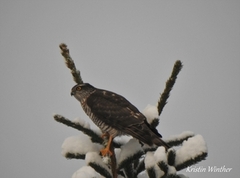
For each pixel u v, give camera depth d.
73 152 7.06
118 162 6.70
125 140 8.45
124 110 9.90
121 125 9.49
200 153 5.64
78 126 7.39
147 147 7.34
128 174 6.91
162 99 7.80
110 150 6.70
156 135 8.03
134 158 6.67
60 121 7.38
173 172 5.35
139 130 8.84
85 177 5.11
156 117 7.48
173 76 7.59
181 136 7.32
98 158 6.52
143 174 7.21
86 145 7.14
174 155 5.43
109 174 6.52
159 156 5.27
